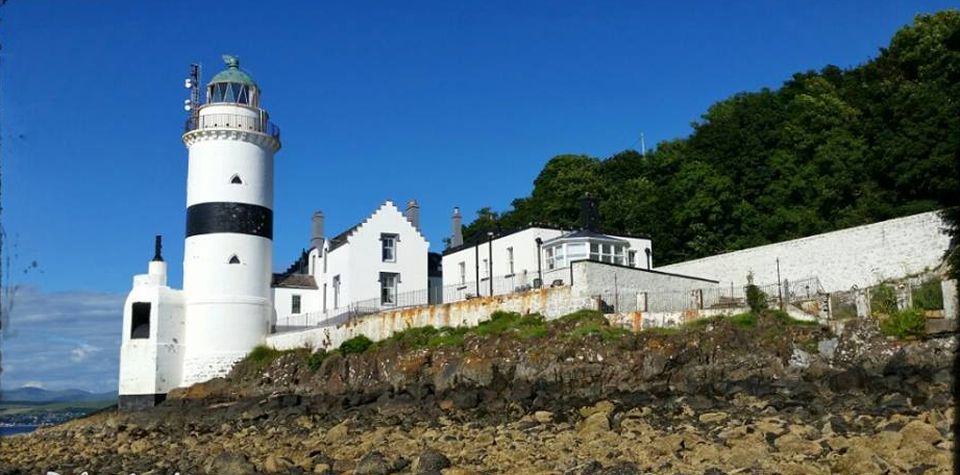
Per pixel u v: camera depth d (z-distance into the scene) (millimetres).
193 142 55281
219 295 53656
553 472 20547
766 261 47688
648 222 65312
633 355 36312
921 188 48875
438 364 42344
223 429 39844
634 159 78875
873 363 32781
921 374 30219
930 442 19500
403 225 59781
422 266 59875
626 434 25031
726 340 35812
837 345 34219
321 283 61969
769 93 73625
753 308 37688
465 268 58844
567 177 76188
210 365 52906
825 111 62031
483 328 43594
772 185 62250
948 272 35469
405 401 40156
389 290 58500
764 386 32281
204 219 54375
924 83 56688
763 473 18656
